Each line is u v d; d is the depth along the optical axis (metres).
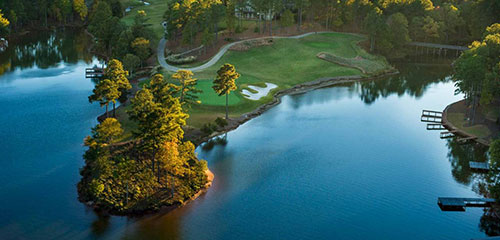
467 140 102.12
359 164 90.06
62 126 103.25
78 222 66.81
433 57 193.25
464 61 116.62
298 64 163.88
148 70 155.00
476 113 116.50
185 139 96.94
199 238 64.69
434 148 98.75
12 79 144.00
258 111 119.50
